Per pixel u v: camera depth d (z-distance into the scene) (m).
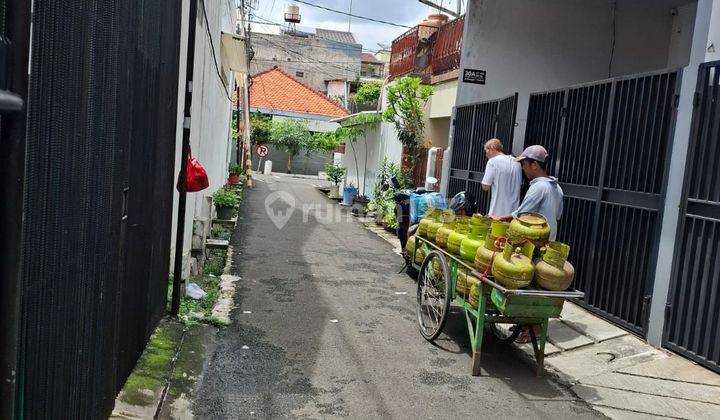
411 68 16.62
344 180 22.39
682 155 5.57
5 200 1.85
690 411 4.62
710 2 5.43
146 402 4.04
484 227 5.51
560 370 5.46
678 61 10.92
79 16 2.47
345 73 48.62
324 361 5.37
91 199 2.82
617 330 6.24
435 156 13.51
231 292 7.50
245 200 19.64
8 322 1.88
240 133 30.67
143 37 3.86
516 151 10.89
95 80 2.76
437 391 4.86
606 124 6.82
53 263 2.35
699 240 5.34
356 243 12.24
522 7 10.83
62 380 2.57
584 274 7.09
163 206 5.39
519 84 10.97
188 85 5.73
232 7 15.40
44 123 2.16
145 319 4.82
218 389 4.61
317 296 7.63
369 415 4.36
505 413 4.54
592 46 11.00
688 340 5.44
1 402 1.88
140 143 4.03
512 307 4.89
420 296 6.44
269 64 48.00
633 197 6.30
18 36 1.83
